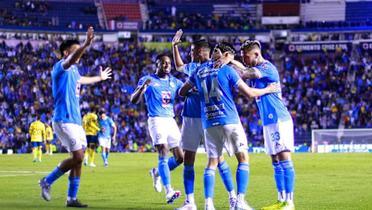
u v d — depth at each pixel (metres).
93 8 101.62
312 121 80.38
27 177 30.34
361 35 94.56
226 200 19.80
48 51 89.56
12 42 92.69
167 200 19.08
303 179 28.28
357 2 102.56
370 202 18.75
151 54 92.94
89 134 41.94
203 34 99.19
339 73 88.50
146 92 20.69
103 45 93.38
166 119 20.50
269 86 16.03
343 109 81.81
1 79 82.19
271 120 16.52
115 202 19.27
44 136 49.09
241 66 16.53
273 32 98.38
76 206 17.67
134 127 77.44
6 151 71.88
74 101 18.09
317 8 103.38
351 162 43.38
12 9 96.69
